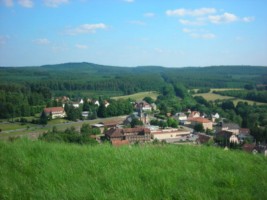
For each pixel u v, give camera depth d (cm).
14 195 623
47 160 862
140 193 625
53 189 646
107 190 651
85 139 3253
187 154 979
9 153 934
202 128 8438
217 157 952
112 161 866
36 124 8556
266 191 647
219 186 695
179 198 608
